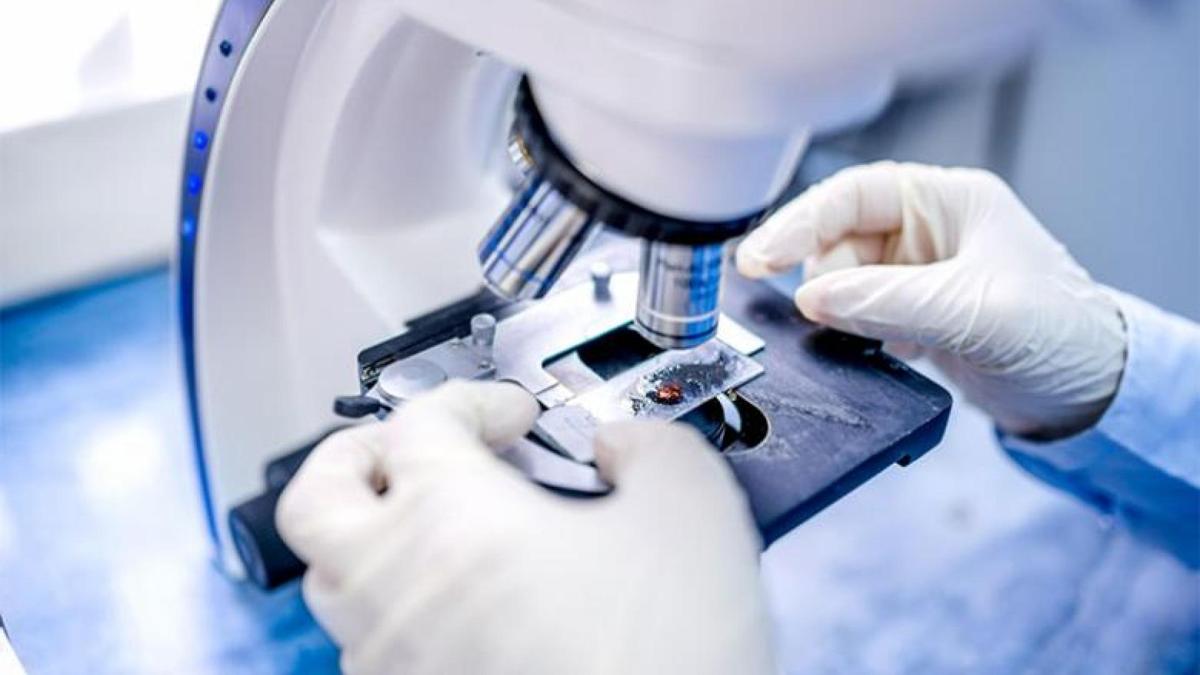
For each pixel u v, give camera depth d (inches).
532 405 22.6
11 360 33.1
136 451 31.3
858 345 25.0
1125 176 37.4
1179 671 28.9
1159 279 38.4
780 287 29.2
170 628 27.9
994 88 37.2
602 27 18.3
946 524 31.7
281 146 25.5
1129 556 31.2
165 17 34.7
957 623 29.5
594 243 26.2
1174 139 35.9
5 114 32.7
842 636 29.0
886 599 29.9
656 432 21.9
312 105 24.6
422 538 20.3
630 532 20.6
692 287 21.1
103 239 35.5
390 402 23.0
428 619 20.0
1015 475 33.1
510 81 25.5
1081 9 34.4
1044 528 31.8
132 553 29.2
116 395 32.6
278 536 25.2
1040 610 29.9
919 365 32.5
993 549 31.2
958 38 18.1
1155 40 34.8
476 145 26.4
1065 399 28.1
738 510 21.3
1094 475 30.2
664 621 20.0
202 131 25.1
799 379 24.2
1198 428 28.4
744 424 23.7
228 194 25.6
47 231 34.2
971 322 25.9
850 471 22.5
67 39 33.6
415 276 25.7
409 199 26.0
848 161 41.6
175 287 27.7
